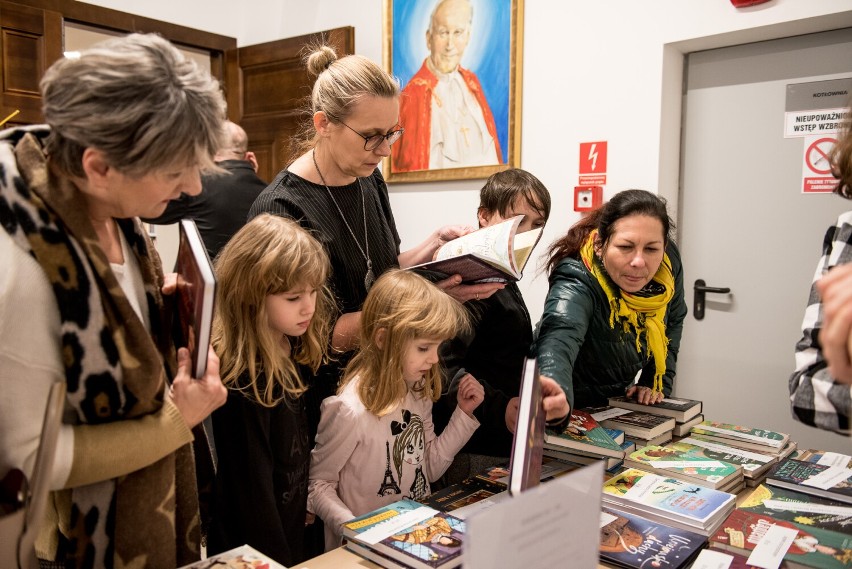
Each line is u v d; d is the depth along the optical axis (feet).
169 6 12.62
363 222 5.63
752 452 5.12
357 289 5.53
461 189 11.22
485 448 5.74
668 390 6.46
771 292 9.21
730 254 9.52
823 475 4.56
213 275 2.89
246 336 4.22
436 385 5.19
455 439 5.19
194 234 3.34
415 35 11.37
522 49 10.22
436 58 11.15
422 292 4.66
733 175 9.37
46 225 2.83
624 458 4.87
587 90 9.67
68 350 2.88
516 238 5.21
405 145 11.78
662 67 9.00
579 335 5.08
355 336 5.06
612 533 3.81
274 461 4.29
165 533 3.30
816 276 3.31
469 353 6.17
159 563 3.29
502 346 6.07
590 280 5.49
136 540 3.22
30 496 2.58
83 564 3.23
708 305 9.77
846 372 2.45
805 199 8.84
